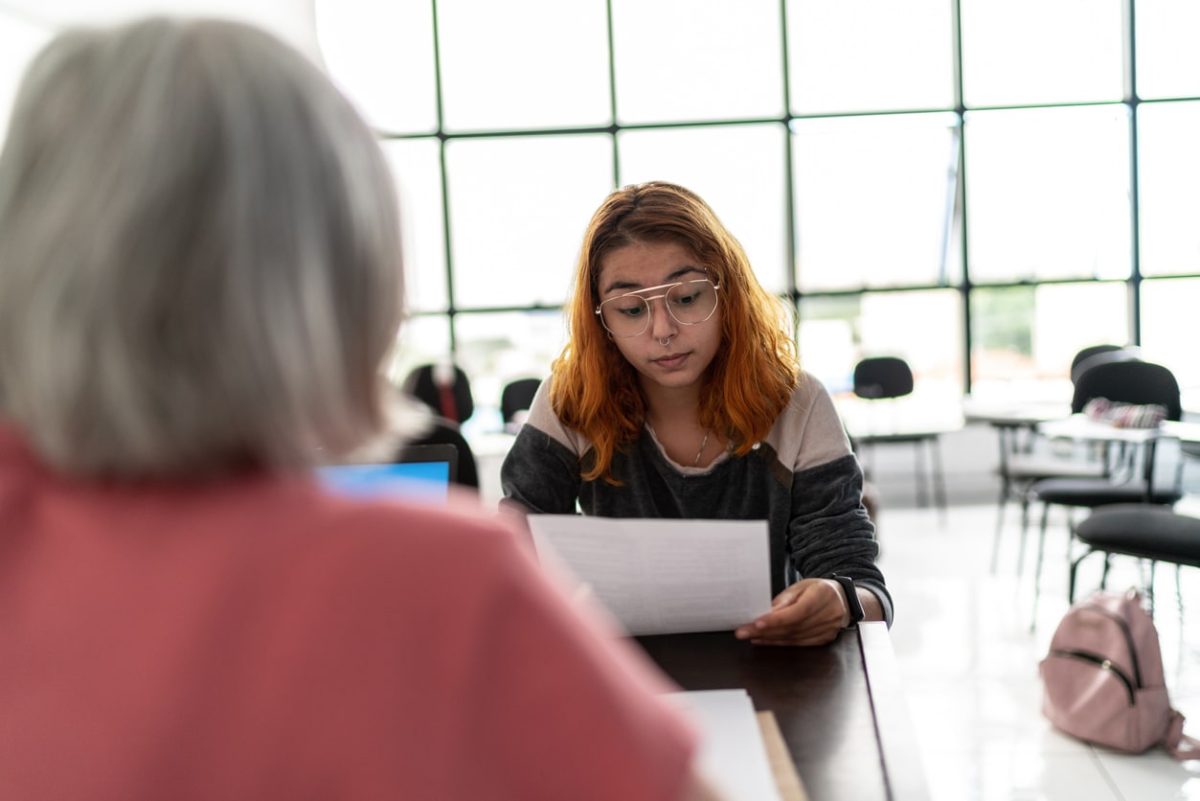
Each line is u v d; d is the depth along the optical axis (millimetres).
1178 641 3406
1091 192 6336
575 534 1120
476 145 6223
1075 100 6305
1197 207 6316
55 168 409
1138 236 6355
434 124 6195
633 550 1114
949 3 6223
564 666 396
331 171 433
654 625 1142
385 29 6121
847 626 1152
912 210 6367
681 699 889
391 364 477
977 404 5125
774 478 1431
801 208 6359
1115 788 2367
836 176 6332
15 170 417
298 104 431
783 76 6238
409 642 387
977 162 6340
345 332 448
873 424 5922
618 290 1347
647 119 6262
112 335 392
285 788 375
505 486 1500
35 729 385
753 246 6410
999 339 6480
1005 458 4629
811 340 6477
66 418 401
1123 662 2582
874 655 1062
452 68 6172
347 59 6125
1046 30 6238
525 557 416
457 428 1472
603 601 1129
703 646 1112
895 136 6316
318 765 376
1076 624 2693
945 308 6469
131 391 393
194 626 388
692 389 1450
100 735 379
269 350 405
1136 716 2539
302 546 401
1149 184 6328
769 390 1398
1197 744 2523
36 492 429
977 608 3889
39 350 397
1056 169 6332
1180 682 3035
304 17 5605
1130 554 3047
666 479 1459
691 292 1336
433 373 4762
